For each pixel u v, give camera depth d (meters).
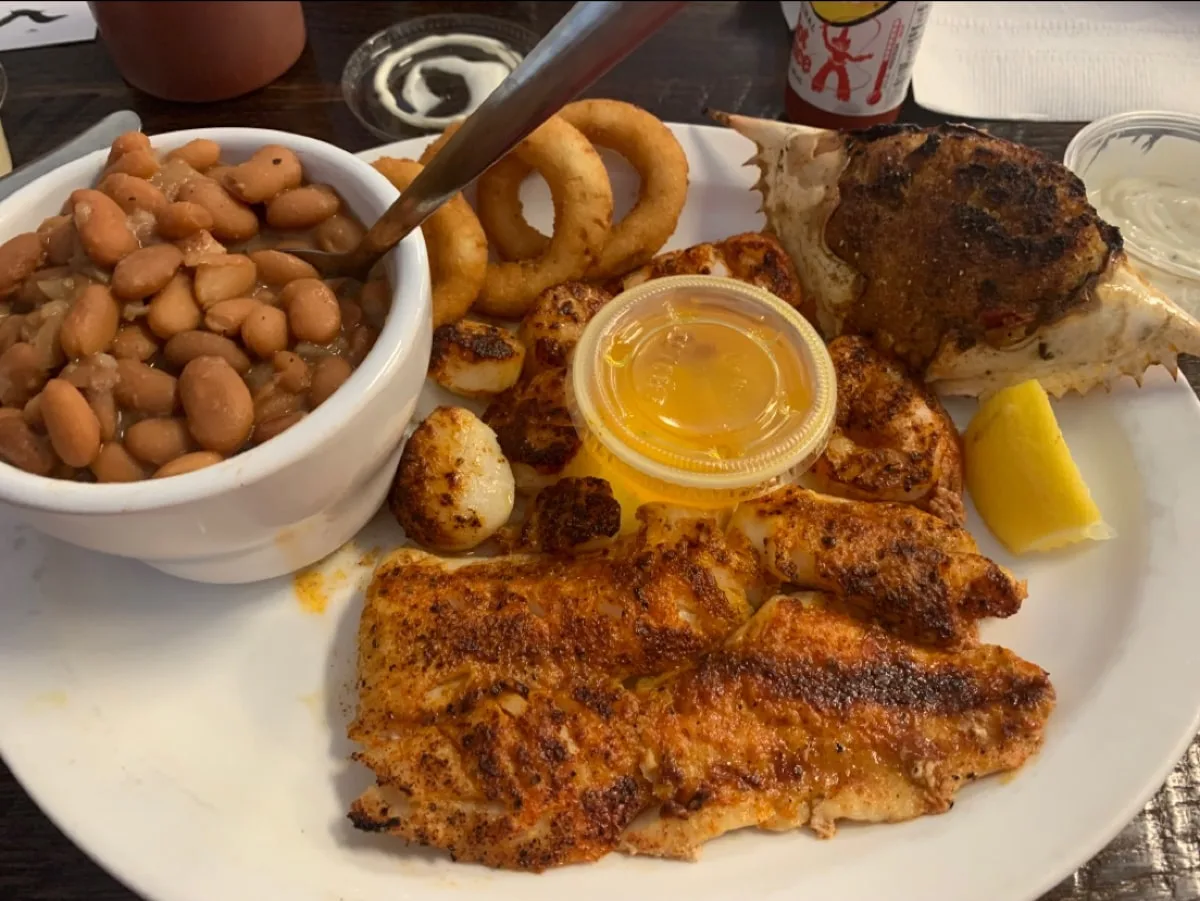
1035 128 0.33
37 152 0.32
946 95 0.34
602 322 0.25
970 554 0.22
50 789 0.20
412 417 0.25
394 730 0.20
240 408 0.18
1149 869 0.20
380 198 0.21
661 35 0.37
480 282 0.27
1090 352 0.25
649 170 0.29
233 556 0.21
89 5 0.32
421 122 0.33
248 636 0.23
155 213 0.20
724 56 0.36
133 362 0.19
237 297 0.20
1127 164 0.31
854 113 0.32
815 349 0.25
